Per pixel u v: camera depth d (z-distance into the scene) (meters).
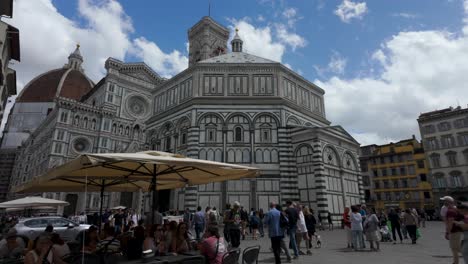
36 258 8.29
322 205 34.38
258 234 28.39
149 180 12.98
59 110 66.75
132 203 52.66
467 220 9.02
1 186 111.25
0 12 30.45
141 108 82.12
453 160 65.50
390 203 74.06
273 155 37.91
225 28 88.25
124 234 10.38
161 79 88.50
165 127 43.50
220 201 35.44
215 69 41.69
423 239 22.83
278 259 12.56
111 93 76.69
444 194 65.12
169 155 10.37
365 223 17.55
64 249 9.44
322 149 37.31
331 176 37.84
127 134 76.94
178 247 10.92
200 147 37.88
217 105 39.41
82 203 61.53
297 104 43.84
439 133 68.44
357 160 44.50
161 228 12.05
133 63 83.06
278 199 36.12
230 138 38.34
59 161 64.25
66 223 22.81
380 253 15.80
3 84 33.50
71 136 67.25
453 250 11.02
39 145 81.06
